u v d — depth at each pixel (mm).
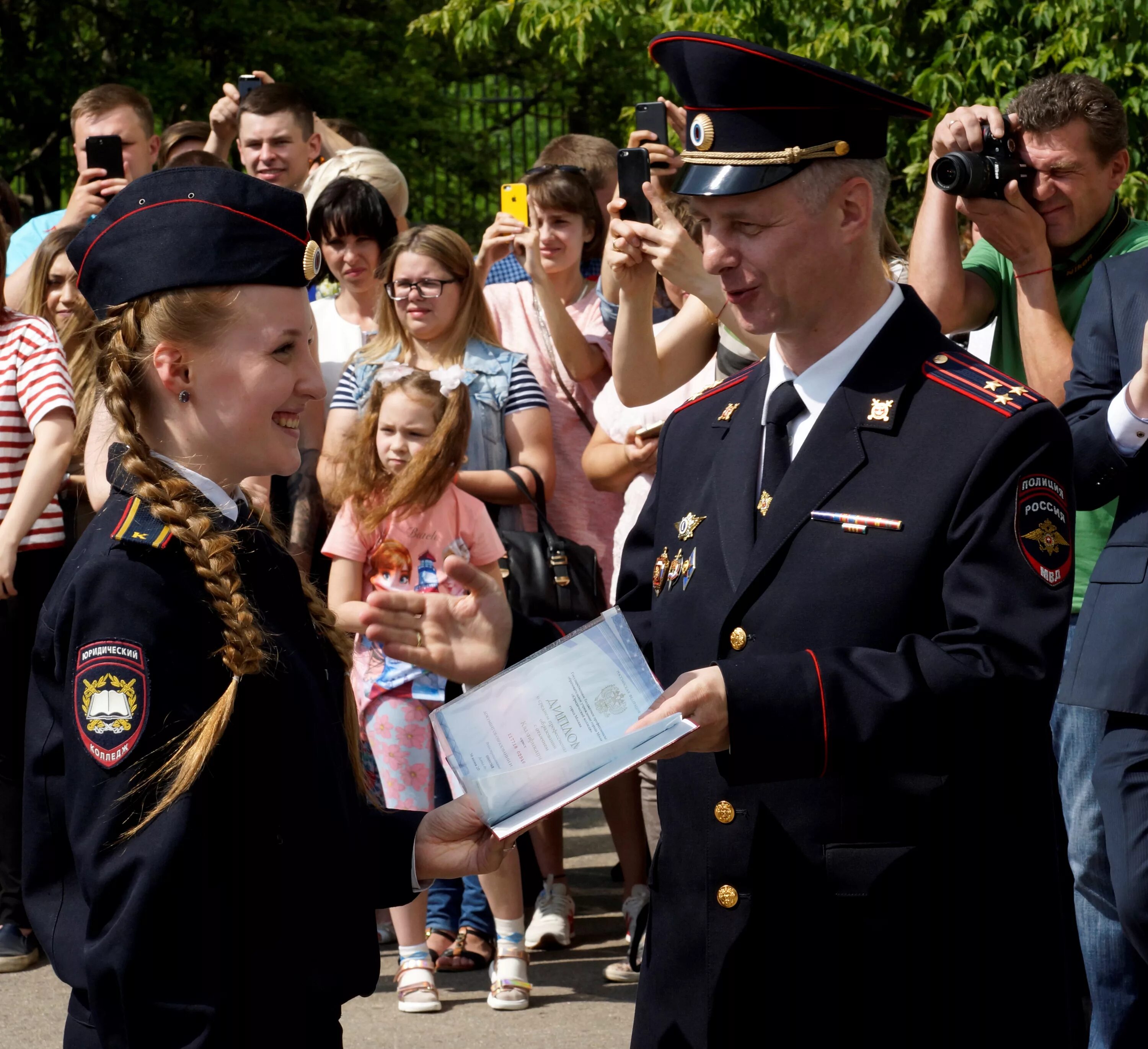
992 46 7789
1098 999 3072
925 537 1904
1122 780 2848
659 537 2223
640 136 3953
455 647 2156
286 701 1762
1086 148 3129
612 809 4438
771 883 1957
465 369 4449
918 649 1851
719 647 2008
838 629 1928
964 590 1867
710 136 1979
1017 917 1924
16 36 14422
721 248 2002
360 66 15055
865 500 1954
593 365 4742
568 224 4922
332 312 4930
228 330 1765
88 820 1638
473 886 4289
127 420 1743
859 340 2033
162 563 1706
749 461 2105
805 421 2068
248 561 1842
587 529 4668
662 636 2123
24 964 4227
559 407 4695
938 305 3281
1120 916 2869
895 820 1925
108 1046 1616
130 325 1772
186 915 1614
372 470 3980
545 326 4809
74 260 1861
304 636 1904
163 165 6340
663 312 4746
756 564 1986
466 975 4152
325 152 6137
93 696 1647
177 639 1686
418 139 15680
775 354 2170
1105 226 3244
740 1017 1957
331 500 4102
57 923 1755
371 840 1923
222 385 1777
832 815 1938
